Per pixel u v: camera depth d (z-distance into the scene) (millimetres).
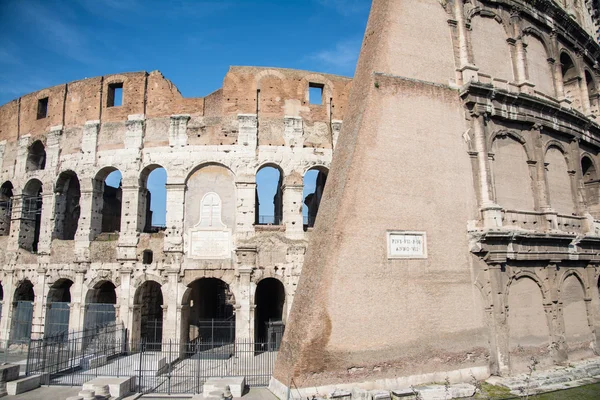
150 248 38844
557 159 35750
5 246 44375
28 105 46531
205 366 33688
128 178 39938
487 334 27891
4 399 24516
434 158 28828
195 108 40719
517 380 26484
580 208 35719
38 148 46688
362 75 30203
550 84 37594
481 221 29281
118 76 42312
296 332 24375
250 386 26672
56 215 42469
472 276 28391
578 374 28094
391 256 26203
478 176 29969
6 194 47750
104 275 39031
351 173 26156
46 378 27812
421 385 25109
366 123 27203
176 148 39906
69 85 43969
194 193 39406
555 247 31375
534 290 30562
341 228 25266
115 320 38156
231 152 39656
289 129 40625
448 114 30125
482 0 34219
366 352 24438
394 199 27000
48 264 40875
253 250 37719
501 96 31250
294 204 39438
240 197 39000
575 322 32438
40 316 40375
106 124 41656
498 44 34500
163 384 28266
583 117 37000
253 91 41000
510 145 32594
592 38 42875
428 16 31531
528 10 36375
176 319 37031
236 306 36938
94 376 29766
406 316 25859
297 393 22734
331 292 24344
